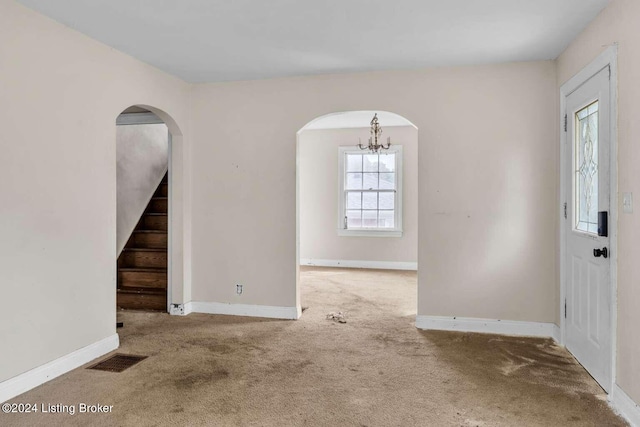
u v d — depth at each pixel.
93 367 2.99
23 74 2.58
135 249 4.81
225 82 4.29
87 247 3.09
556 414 2.33
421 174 3.88
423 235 3.89
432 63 3.72
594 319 2.77
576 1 2.53
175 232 4.32
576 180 3.15
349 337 3.64
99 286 3.20
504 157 3.72
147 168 5.24
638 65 2.19
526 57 3.55
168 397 2.54
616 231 2.44
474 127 3.77
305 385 2.70
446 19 2.81
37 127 2.67
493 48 3.35
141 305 4.56
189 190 4.38
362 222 7.41
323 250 7.54
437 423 2.25
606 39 2.59
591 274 2.82
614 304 2.46
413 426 2.22
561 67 3.45
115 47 3.30
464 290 3.82
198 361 3.10
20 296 2.57
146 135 5.24
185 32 3.02
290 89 4.14
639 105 2.18
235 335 3.69
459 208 3.81
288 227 4.20
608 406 2.42
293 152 4.16
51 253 2.79
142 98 3.66
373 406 2.43
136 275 4.70
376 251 7.33
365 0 2.55
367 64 3.75
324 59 3.62
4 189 2.46
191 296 4.45
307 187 7.59
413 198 7.16
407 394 2.58
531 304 3.70
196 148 4.38
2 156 2.45
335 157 7.45
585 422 2.25
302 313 4.41
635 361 2.23
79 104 3.01
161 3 2.57
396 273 6.79
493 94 3.73
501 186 3.73
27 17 2.60
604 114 2.59
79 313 3.02
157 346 3.42
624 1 2.35
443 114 3.83
